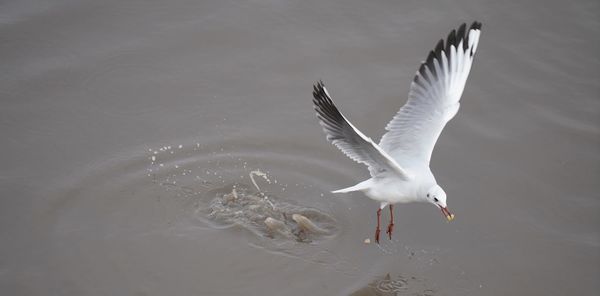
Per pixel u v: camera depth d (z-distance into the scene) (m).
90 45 14.14
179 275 10.30
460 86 10.41
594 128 12.98
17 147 12.19
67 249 10.61
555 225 11.31
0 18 14.33
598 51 14.52
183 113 13.16
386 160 9.30
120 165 12.13
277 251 10.80
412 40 14.60
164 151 12.46
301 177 12.27
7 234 10.74
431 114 10.39
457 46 10.42
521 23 15.05
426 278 10.41
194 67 13.98
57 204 11.35
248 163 12.45
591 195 11.78
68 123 12.75
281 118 13.18
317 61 14.20
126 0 15.06
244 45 14.45
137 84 13.56
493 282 10.36
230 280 10.26
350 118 13.09
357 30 14.84
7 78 13.28
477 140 12.79
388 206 11.84
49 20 14.48
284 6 15.29
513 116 13.25
